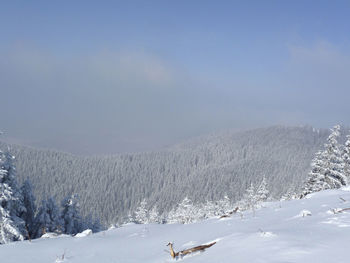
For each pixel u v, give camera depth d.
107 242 10.84
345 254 4.38
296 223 7.97
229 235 7.25
